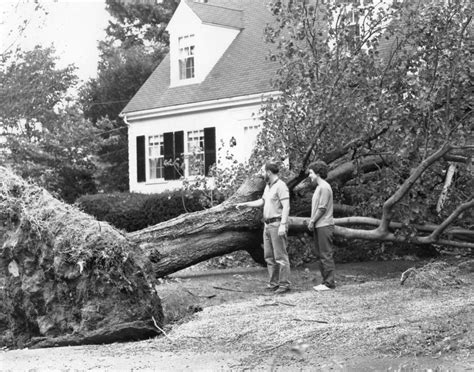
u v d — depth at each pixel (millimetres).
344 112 12102
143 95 27422
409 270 10438
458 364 5395
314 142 12367
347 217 13164
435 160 11453
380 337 6414
